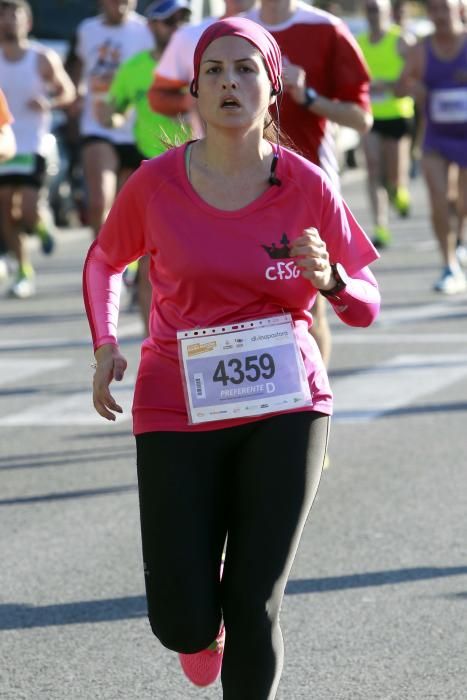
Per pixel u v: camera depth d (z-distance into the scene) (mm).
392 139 40531
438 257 37344
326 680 11398
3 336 27438
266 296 9508
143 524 9352
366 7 38875
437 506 16016
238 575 9109
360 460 17969
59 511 16125
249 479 9336
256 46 9367
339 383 22250
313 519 15617
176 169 9539
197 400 9430
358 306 9680
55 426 20062
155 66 23719
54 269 37844
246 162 9492
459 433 19172
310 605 13086
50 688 11375
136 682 11477
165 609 9125
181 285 9484
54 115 43500
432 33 29891
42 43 44969
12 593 13547
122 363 9906
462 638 12227
